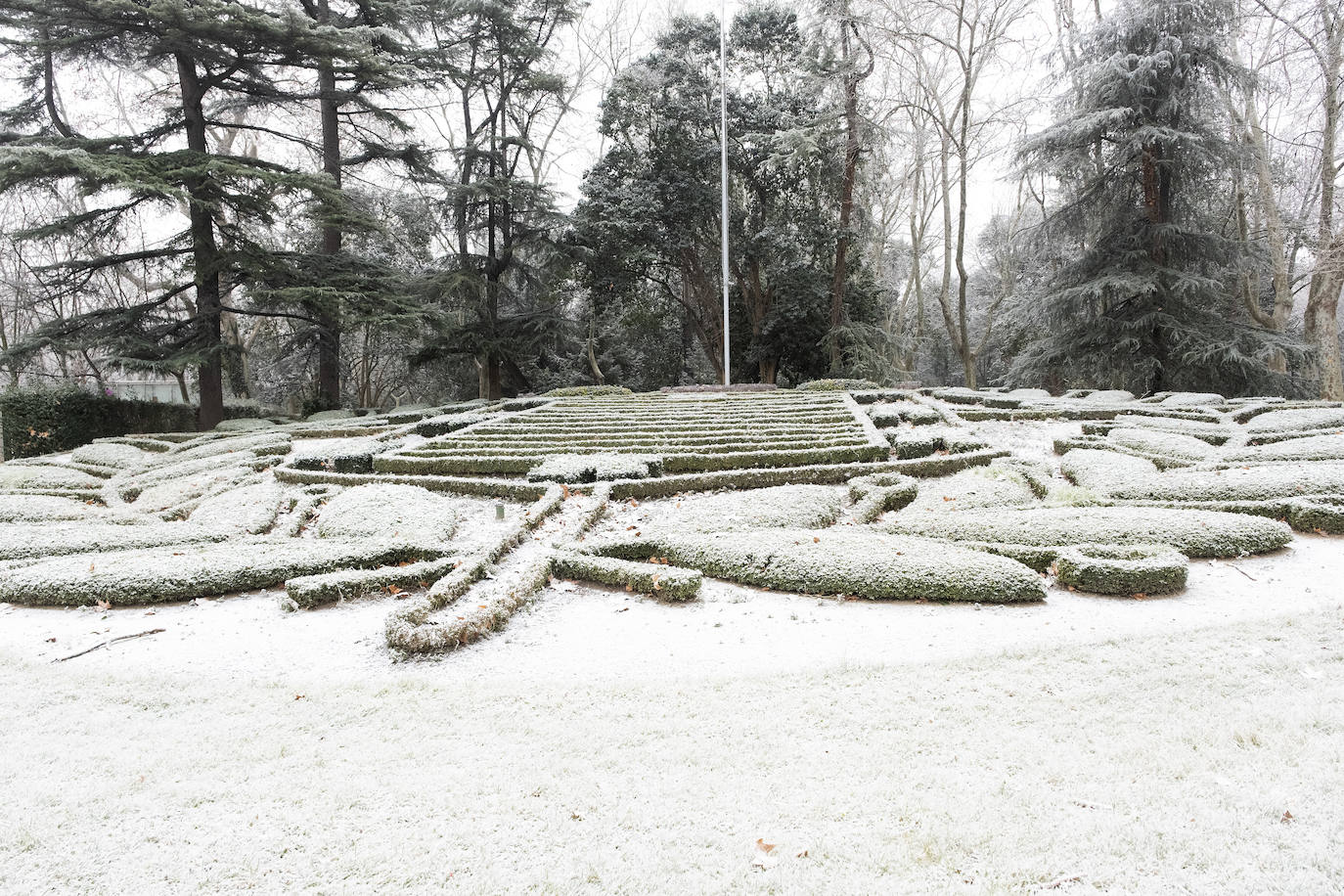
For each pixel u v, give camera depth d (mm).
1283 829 2148
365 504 6969
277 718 3197
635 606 4766
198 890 2111
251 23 16469
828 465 8516
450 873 2156
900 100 24297
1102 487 6824
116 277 23281
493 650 4059
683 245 24344
